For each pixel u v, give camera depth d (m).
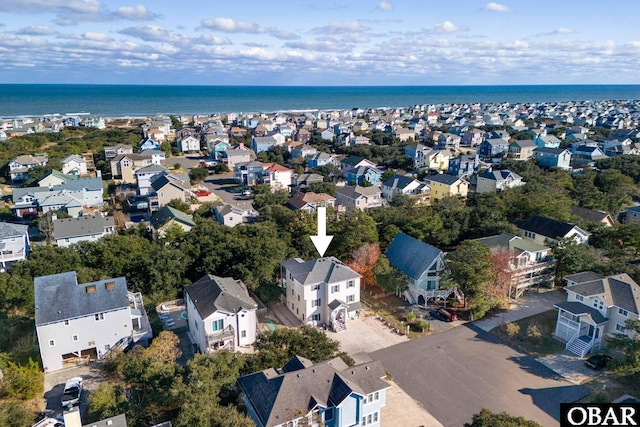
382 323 46.56
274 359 34.22
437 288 50.62
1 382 34.88
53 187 85.25
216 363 32.41
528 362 39.69
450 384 36.62
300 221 63.25
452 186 91.00
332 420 29.00
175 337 39.22
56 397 34.91
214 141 147.12
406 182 95.00
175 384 29.84
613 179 94.56
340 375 29.83
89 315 38.84
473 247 48.59
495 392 35.62
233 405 30.25
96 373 38.06
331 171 114.12
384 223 66.00
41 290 39.62
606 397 34.25
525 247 54.00
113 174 109.38
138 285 50.69
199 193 98.06
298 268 47.78
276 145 148.12
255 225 61.59
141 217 83.06
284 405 27.67
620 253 56.50
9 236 58.72
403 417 32.81
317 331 37.72
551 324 45.97
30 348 40.47
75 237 66.19
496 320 46.97
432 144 163.50
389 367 38.88
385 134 173.88
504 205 73.62
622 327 40.50
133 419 29.91
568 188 92.31
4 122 193.38
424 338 43.66
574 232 59.50
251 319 41.56
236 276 50.19
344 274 46.12
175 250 53.06
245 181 110.81
